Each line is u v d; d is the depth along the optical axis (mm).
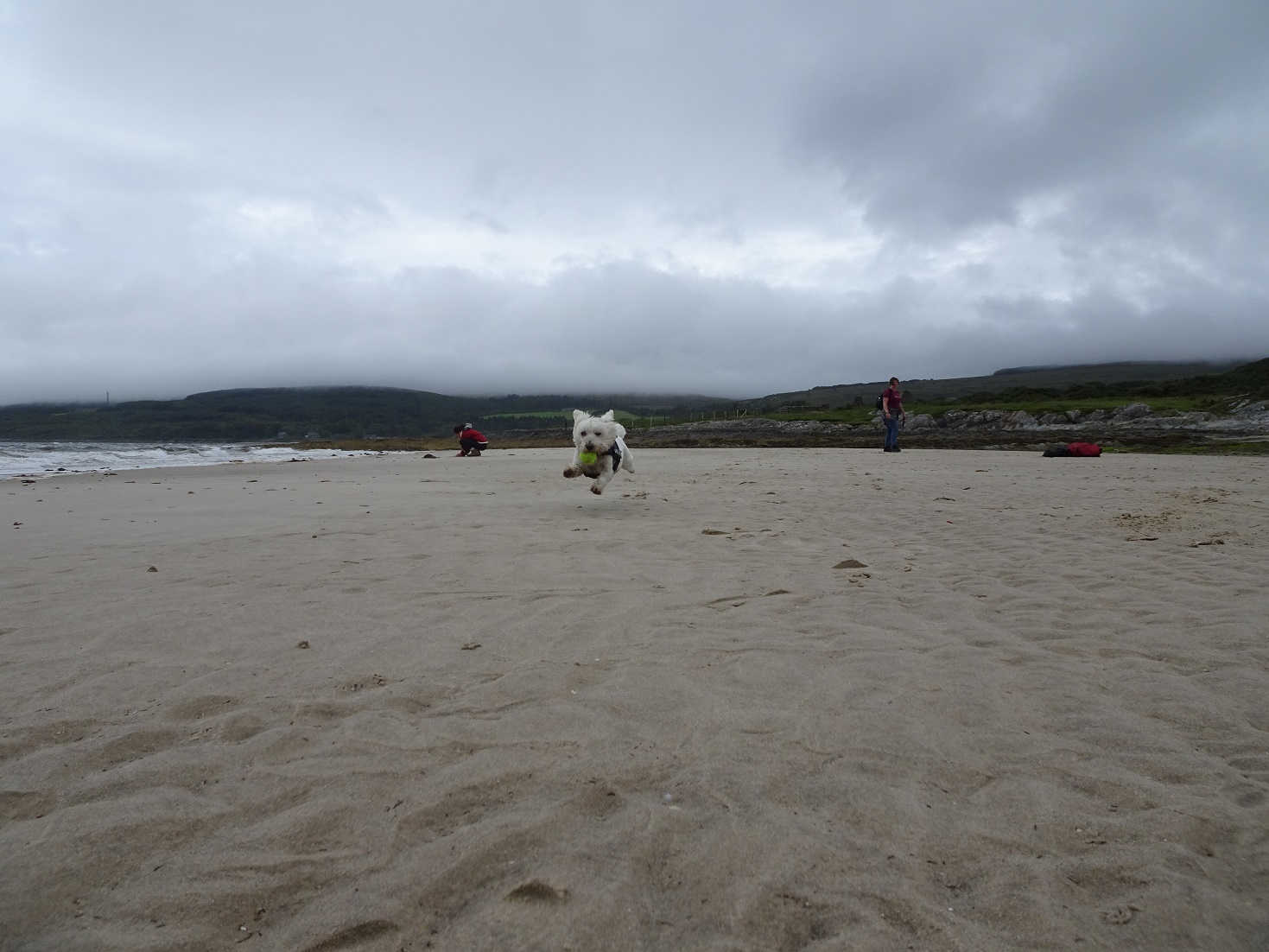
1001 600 4066
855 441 32469
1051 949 1476
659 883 1669
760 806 1978
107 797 2023
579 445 8359
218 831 1873
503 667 3020
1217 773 2164
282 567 4930
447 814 1944
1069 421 36250
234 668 3002
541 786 2078
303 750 2297
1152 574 4625
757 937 1508
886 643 3332
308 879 1693
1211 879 1694
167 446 34562
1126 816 1952
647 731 2428
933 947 1479
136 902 1616
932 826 1897
